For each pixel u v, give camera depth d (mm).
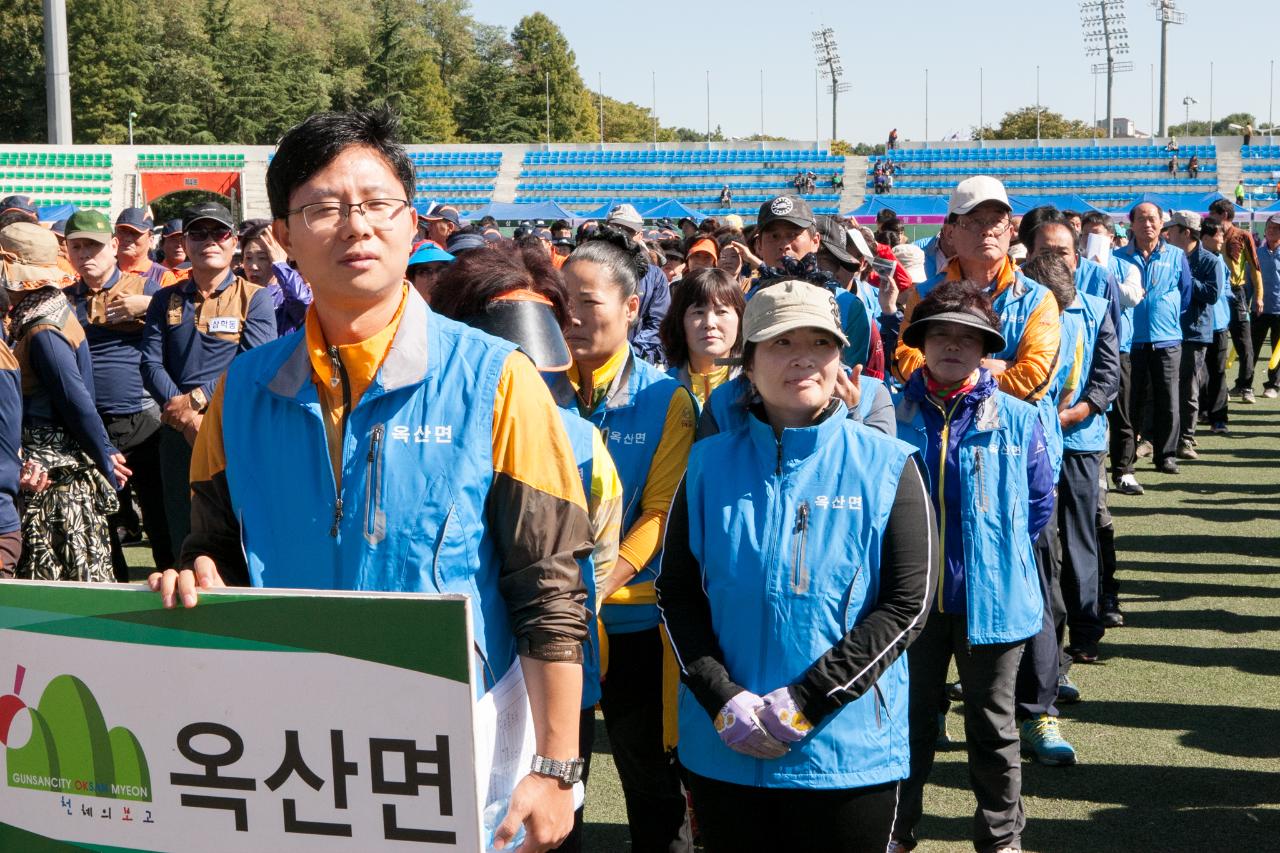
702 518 2674
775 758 2512
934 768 4453
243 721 1763
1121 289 8484
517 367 1870
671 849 3303
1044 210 5371
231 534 1997
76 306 6059
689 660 2600
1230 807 4031
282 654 1738
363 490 1816
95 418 4582
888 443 2613
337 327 1854
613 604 3172
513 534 1838
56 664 1830
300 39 88438
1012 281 4254
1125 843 3781
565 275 3203
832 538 2547
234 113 70438
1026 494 3430
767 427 2611
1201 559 7289
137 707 1805
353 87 75125
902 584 2537
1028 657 4383
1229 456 10469
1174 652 5648
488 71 85000
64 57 23125
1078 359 4824
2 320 4312
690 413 3260
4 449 3748
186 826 1805
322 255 1778
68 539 4598
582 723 2613
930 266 5957
